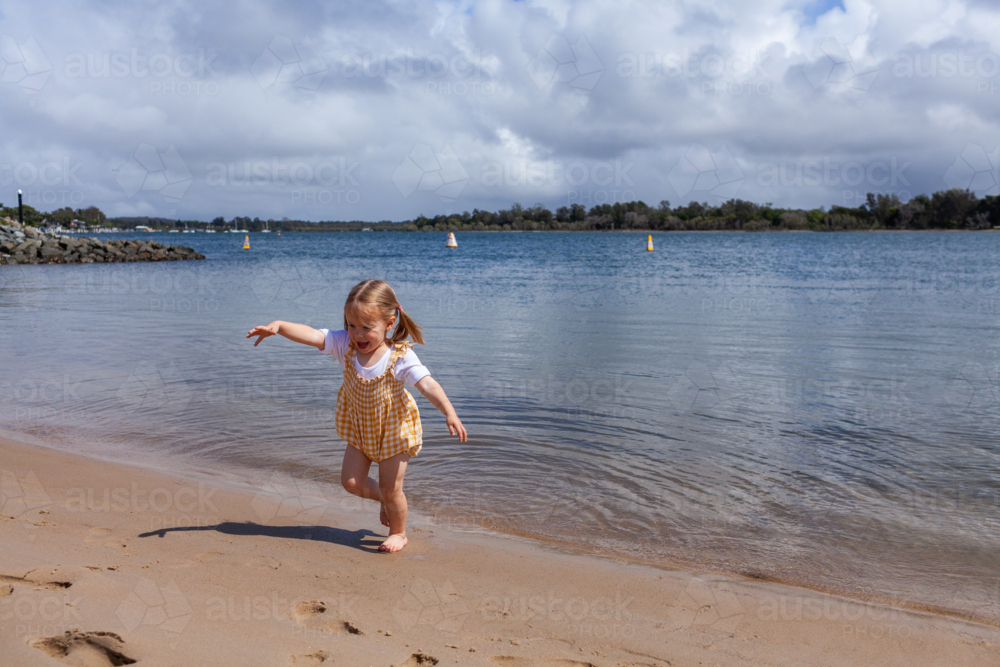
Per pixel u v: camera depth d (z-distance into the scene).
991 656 2.09
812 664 2.00
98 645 1.83
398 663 1.85
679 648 2.05
